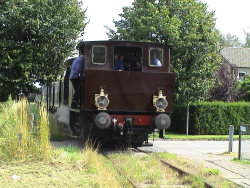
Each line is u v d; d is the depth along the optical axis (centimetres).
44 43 1376
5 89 1389
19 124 877
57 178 712
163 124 1098
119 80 1094
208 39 1720
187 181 745
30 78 1380
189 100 1758
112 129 1134
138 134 1154
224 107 1941
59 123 1598
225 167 934
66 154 887
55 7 1369
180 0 1716
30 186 654
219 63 1831
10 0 1315
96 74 1077
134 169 827
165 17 1661
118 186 682
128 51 1243
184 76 1706
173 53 1692
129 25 1778
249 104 1992
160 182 731
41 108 895
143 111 1121
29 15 1329
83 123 1155
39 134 876
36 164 802
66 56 1429
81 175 742
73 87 1248
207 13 1822
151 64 1173
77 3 1497
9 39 1366
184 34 1695
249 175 840
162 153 1098
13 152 836
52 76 1428
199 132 1906
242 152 1242
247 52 4066
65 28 1381
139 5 1758
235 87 2534
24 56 1365
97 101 1072
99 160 901
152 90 1121
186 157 1086
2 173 723
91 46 1139
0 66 1339
